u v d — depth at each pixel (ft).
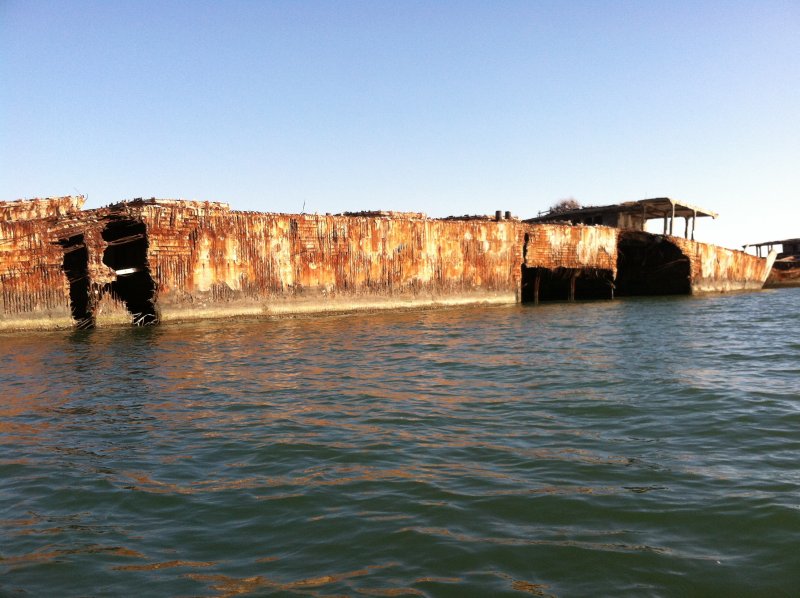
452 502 22.81
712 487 23.94
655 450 28.78
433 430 32.58
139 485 25.22
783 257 266.98
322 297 101.86
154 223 85.30
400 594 16.83
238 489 24.57
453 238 121.80
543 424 33.47
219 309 90.84
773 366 51.16
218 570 18.35
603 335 75.77
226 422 34.76
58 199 85.15
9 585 17.72
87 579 17.98
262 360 56.90
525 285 146.41
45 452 29.91
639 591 16.96
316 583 17.51
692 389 41.63
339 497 23.50
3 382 47.85
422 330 82.28
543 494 23.43
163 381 47.06
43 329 80.28
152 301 86.28
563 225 144.77
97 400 40.96
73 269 85.76
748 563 18.28
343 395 41.57
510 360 55.77
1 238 78.59
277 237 96.48
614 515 21.54
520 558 18.71
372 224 108.68
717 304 138.21
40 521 22.06
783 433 31.17
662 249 173.68
